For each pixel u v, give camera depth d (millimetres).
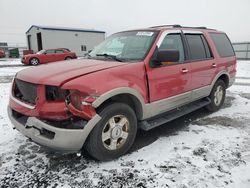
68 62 3535
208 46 4703
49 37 29859
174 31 3975
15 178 2711
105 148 2957
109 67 3033
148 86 3326
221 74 5043
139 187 2553
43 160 3100
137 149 3414
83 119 2715
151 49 3461
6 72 13344
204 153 3271
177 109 4172
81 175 2773
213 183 2598
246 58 26266
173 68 3719
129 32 4199
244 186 2547
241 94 7195
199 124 4434
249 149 3383
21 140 3711
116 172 2832
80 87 2596
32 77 2842
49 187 2561
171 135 3910
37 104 2688
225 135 3887
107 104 2918
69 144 2631
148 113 3434
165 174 2777
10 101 3215
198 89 4406
